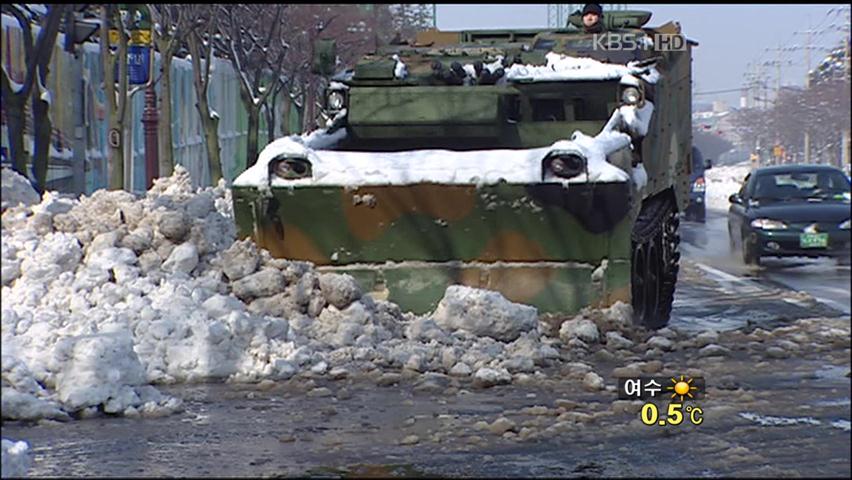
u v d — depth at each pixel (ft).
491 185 42.19
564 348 39.88
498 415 30.96
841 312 50.65
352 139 47.62
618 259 42.65
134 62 101.81
